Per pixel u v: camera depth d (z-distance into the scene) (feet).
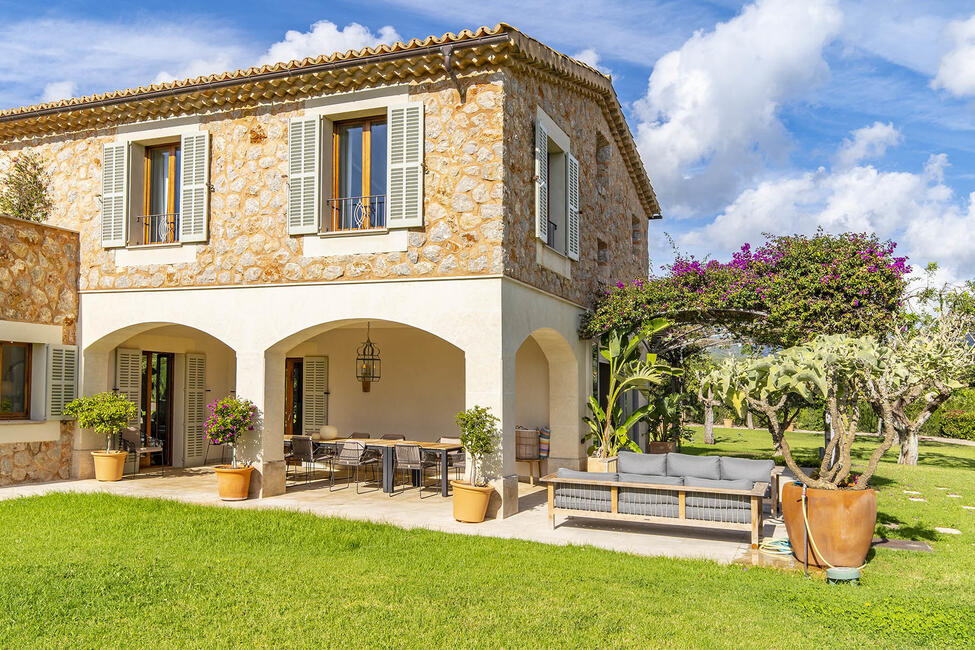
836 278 32.76
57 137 38.11
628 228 54.19
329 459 35.32
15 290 34.37
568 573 20.31
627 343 39.45
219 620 15.93
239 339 33.06
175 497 32.09
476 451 27.73
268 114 33.22
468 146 29.71
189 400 45.14
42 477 35.88
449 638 15.07
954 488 39.96
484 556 22.18
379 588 18.47
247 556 21.52
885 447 22.09
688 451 64.75
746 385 23.90
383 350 45.16
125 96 34.37
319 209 31.83
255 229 33.09
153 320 35.04
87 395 37.17
